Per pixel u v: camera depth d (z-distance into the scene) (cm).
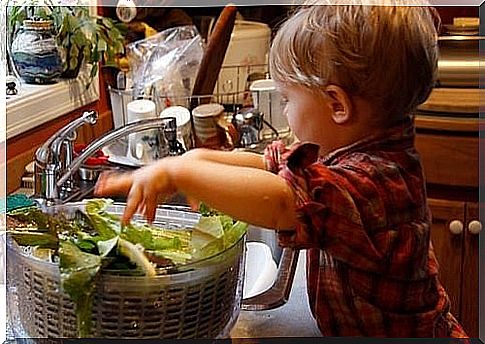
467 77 114
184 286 52
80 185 76
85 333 51
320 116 63
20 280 54
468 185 115
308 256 64
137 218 57
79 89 101
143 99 111
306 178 56
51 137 83
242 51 121
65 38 102
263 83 112
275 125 107
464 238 114
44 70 96
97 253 53
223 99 117
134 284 51
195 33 126
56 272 51
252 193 54
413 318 63
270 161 60
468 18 113
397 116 63
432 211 117
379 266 59
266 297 65
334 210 55
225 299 57
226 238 56
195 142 102
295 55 63
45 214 59
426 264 64
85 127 92
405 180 61
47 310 52
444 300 69
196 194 54
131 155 86
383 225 58
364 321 61
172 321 52
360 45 60
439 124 116
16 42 96
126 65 118
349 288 62
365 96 61
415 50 62
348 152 62
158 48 122
